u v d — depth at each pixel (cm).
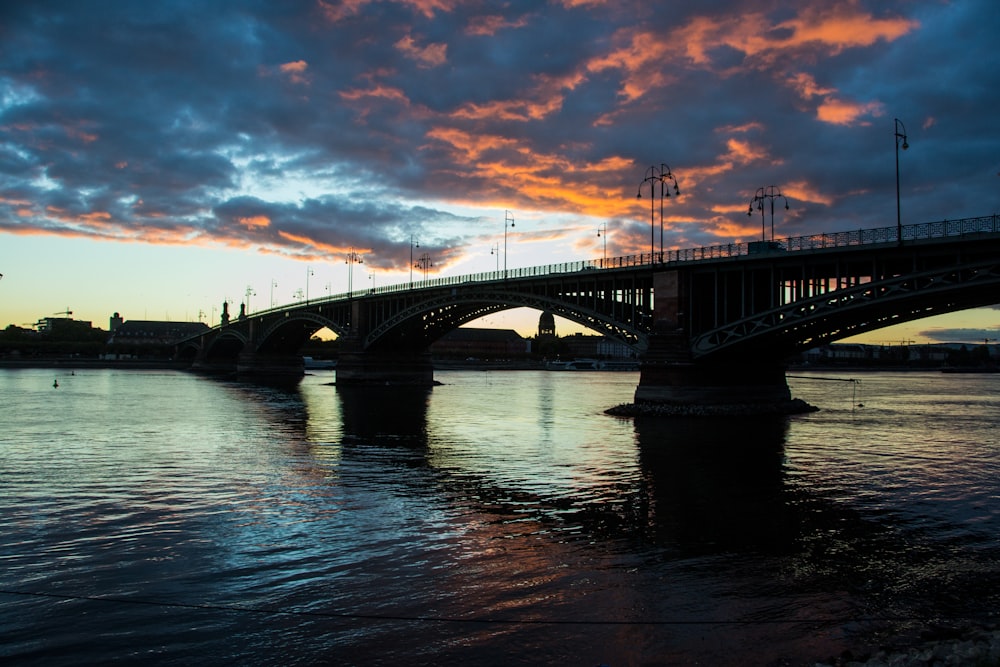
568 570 2055
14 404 7650
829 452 4219
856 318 5925
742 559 2159
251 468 3700
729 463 3844
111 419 6131
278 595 1862
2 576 2003
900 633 1617
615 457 4056
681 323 6519
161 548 2266
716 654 1517
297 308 13938
